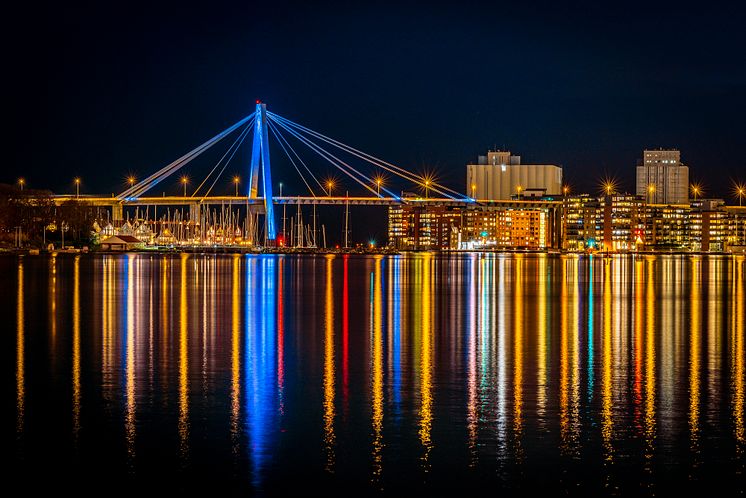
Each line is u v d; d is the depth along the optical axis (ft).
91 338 204.95
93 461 107.45
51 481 101.60
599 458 109.19
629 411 130.52
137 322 240.73
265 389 145.07
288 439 115.75
